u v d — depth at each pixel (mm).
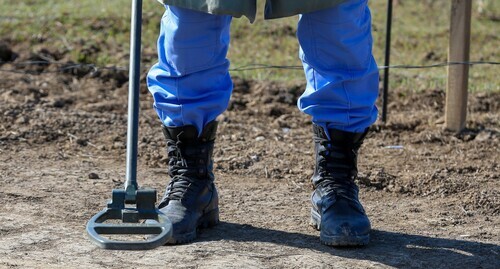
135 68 6707
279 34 16797
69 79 14367
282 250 7453
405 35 17141
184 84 7465
